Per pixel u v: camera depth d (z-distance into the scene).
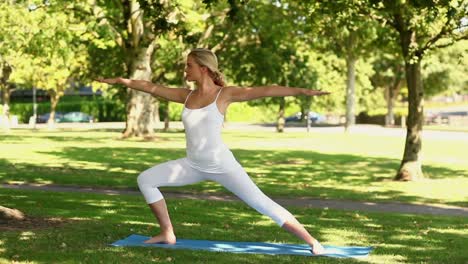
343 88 66.88
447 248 9.20
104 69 50.34
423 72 66.19
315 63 56.06
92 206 12.70
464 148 36.41
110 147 32.44
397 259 8.15
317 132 55.34
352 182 20.50
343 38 46.62
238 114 83.62
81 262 7.48
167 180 8.27
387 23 21.28
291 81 49.56
